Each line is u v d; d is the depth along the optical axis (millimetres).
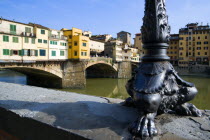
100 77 54844
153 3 2596
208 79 49125
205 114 3010
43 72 30422
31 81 37750
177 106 2918
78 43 33875
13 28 25031
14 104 3555
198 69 60969
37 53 28203
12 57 24594
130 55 58438
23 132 2920
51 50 30906
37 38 28234
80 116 2865
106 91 32844
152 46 2668
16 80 42094
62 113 3029
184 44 65875
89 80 46844
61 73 32156
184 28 68062
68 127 2406
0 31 23328
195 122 2617
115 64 50312
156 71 2510
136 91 2357
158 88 2330
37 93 4832
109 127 2414
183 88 2715
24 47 26125
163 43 2668
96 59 39875
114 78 51938
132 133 2186
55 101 3934
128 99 3504
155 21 2582
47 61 29438
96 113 3045
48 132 2527
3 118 3344
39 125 2643
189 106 2957
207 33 61938
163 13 2637
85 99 4227
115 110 3236
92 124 2520
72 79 33625
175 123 2570
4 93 4715
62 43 33375
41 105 3547
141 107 2264
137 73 2721
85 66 35531
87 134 2189
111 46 51625
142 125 2186
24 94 4637
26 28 26859
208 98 24172
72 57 34531
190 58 64875
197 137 2137
